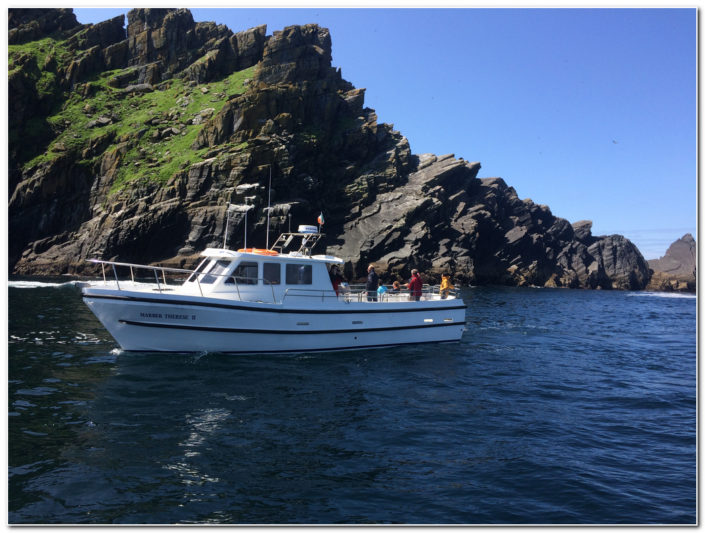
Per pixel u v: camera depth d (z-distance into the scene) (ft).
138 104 210.59
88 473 18.93
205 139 177.88
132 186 162.30
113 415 25.48
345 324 44.34
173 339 38.01
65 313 63.93
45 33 226.99
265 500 17.51
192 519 16.02
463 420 27.48
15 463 19.58
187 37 238.07
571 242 275.39
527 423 27.50
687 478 20.83
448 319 51.93
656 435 26.35
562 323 82.69
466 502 18.01
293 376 34.99
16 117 176.35
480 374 39.19
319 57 211.61
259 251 43.39
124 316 36.50
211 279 40.88
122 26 244.22
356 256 176.45
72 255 158.40
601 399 33.37
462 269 197.98
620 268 279.28
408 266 180.14
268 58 204.85
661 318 101.24
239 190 156.76
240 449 21.89
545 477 20.40
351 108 220.84
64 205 170.30
